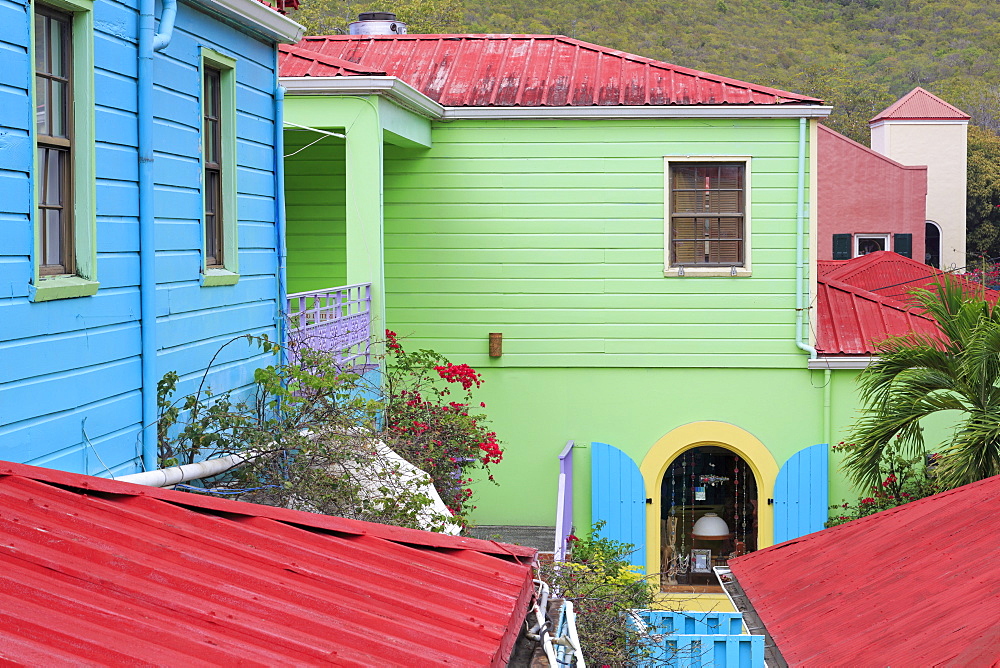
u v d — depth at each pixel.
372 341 12.61
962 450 10.34
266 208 10.12
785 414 15.49
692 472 16.20
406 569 5.06
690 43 72.25
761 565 8.17
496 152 15.57
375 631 4.16
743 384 15.53
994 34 75.19
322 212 15.90
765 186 15.31
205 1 8.49
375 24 18.06
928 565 6.74
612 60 16.41
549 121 15.46
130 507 4.95
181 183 8.27
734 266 15.43
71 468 6.58
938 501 8.04
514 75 16.09
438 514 8.69
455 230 15.70
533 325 15.69
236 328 9.36
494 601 4.88
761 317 15.43
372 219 12.45
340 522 5.54
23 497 4.64
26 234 6.11
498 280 15.69
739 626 9.44
